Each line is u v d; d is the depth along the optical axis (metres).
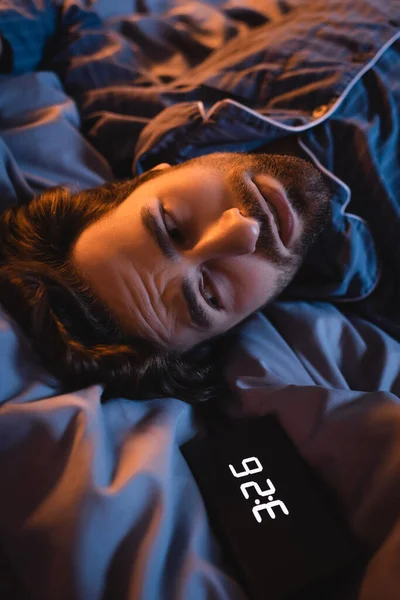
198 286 0.77
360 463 0.67
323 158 0.97
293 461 0.70
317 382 0.88
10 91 1.15
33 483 0.64
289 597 0.60
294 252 0.81
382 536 0.62
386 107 1.00
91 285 0.78
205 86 1.06
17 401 0.68
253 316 0.97
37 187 1.04
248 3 1.40
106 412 0.73
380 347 0.93
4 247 0.89
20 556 0.61
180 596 0.58
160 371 0.80
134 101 1.15
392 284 1.02
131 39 1.37
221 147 1.01
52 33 1.31
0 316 0.75
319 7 1.13
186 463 0.71
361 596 0.58
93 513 0.60
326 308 1.01
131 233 0.77
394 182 0.99
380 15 1.06
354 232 0.96
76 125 1.18
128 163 1.13
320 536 0.62
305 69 1.01
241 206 0.75
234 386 0.84
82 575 0.58
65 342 0.76
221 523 0.64
